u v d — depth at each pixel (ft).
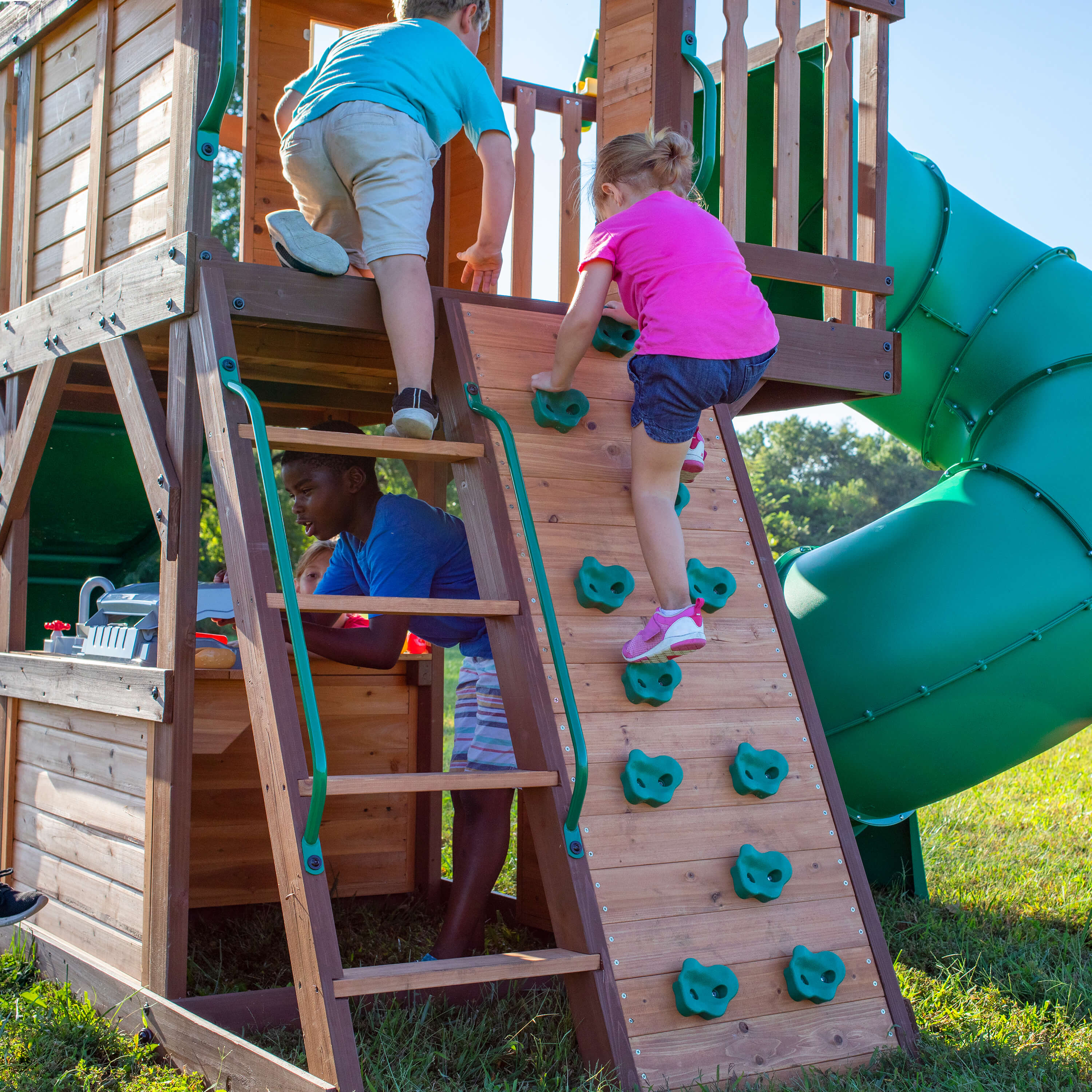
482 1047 9.71
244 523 9.10
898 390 13.89
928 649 15.15
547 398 10.71
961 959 12.84
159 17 11.21
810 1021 9.59
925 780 15.70
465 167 15.94
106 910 11.07
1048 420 16.15
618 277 10.34
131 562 22.52
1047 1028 10.71
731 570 11.36
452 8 11.22
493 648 10.14
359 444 9.60
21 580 13.74
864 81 14.33
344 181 10.59
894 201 17.26
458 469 10.64
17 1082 8.86
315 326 11.01
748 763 10.22
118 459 19.76
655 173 10.75
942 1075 9.34
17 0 13.96
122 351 11.10
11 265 14.26
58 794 12.28
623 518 10.87
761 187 18.25
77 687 11.67
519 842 14.39
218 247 10.07
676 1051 8.89
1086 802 23.73
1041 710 15.35
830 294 14.12
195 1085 8.87
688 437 9.95
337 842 14.61
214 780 13.64
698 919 9.53
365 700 14.85
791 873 10.00
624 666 10.25
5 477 13.69
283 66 16.15
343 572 12.33
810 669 15.71
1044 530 15.35
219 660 11.59
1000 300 17.29
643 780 9.70
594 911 9.02
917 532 16.02
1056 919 14.87
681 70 12.46
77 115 12.87
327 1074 7.60
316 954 7.80
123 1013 10.20
